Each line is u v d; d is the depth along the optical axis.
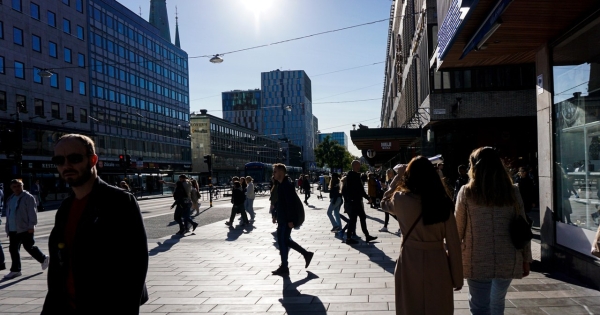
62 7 45.19
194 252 10.00
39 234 14.66
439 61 9.39
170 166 68.44
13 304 6.14
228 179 88.44
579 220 6.48
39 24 41.78
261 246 10.69
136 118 59.22
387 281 6.82
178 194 13.36
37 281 7.58
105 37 52.72
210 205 27.27
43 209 29.34
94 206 2.65
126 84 57.03
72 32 46.62
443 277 3.57
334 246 10.20
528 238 3.74
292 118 146.75
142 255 2.72
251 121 149.00
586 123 6.25
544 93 7.55
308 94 157.25
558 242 7.10
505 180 3.83
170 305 5.86
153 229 14.91
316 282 6.88
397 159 41.53
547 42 7.43
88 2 49.53
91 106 49.56
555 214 7.17
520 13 6.19
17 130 18.55
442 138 21.56
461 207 3.94
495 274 3.77
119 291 2.59
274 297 6.13
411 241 3.66
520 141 21.00
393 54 48.31
